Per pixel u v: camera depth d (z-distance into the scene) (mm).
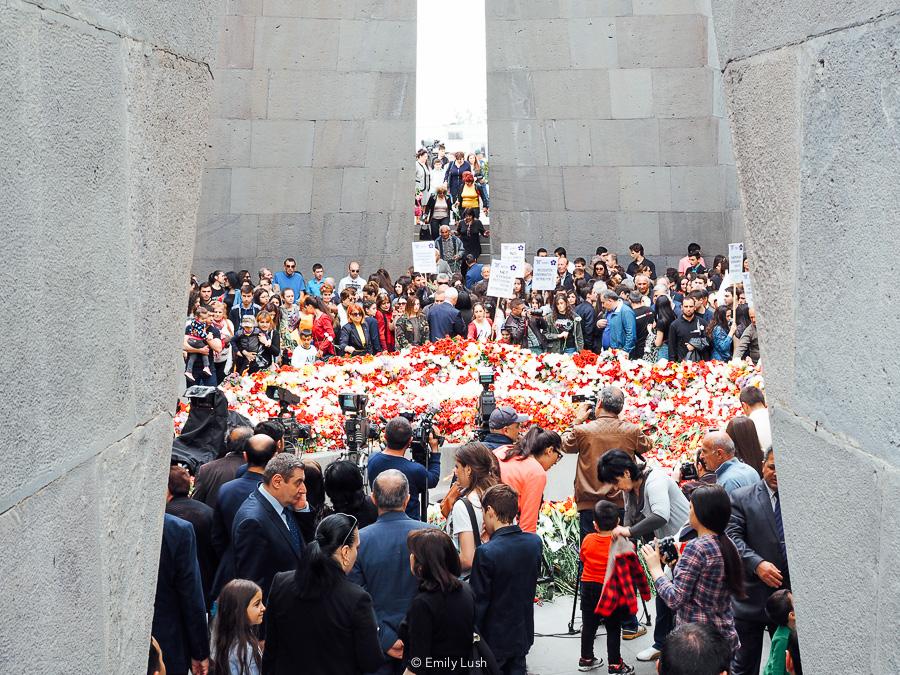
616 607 6809
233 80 22203
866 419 2168
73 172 2250
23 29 1994
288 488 5922
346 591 4738
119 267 2574
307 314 15148
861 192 2154
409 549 5047
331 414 11789
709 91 22844
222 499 6453
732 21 2969
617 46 22844
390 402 12141
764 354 2863
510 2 22875
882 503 2094
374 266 22672
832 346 2336
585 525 7957
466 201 24000
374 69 22516
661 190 22938
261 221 22312
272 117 22297
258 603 4977
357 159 22531
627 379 13312
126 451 2654
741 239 22125
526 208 22953
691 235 22953
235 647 4883
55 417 2135
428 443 7965
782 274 2668
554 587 8703
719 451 6891
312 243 22484
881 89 2049
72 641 2227
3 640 1847
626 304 16453
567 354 15305
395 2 22500
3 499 1854
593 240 22953
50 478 2098
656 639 7105
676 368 13344
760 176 2812
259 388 12414
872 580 2154
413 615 4945
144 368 2822
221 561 6484
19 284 1944
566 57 22844
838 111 2258
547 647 7598
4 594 1856
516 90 22891
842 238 2258
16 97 1948
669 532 7094
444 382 13016
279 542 5891
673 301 17672
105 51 2469
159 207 2928
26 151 1990
